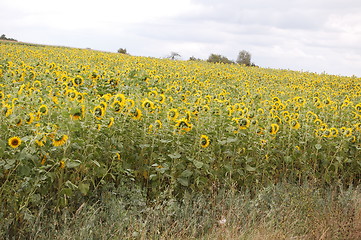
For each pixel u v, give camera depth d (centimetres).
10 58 1473
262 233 461
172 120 600
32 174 444
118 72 1105
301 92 1387
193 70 1661
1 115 462
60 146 464
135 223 444
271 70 2488
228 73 1770
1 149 404
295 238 470
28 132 482
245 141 630
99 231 433
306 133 687
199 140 576
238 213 496
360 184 691
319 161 707
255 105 916
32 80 916
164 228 464
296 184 640
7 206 419
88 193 490
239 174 607
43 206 431
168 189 530
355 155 708
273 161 662
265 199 554
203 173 567
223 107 729
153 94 733
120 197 496
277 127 652
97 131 506
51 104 564
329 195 601
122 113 563
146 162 557
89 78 896
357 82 2053
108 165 530
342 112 887
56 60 1595
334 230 493
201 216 498
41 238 403
